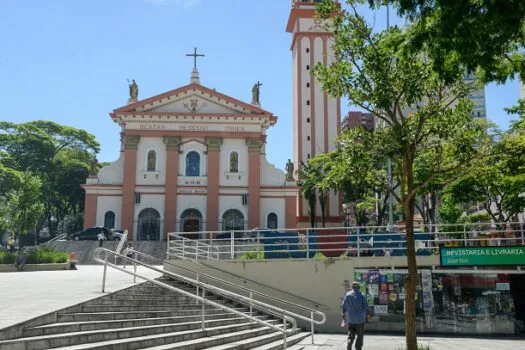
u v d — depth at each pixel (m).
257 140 51.12
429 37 9.72
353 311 12.23
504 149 11.91
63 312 10.46
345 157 12.44
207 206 49.53
